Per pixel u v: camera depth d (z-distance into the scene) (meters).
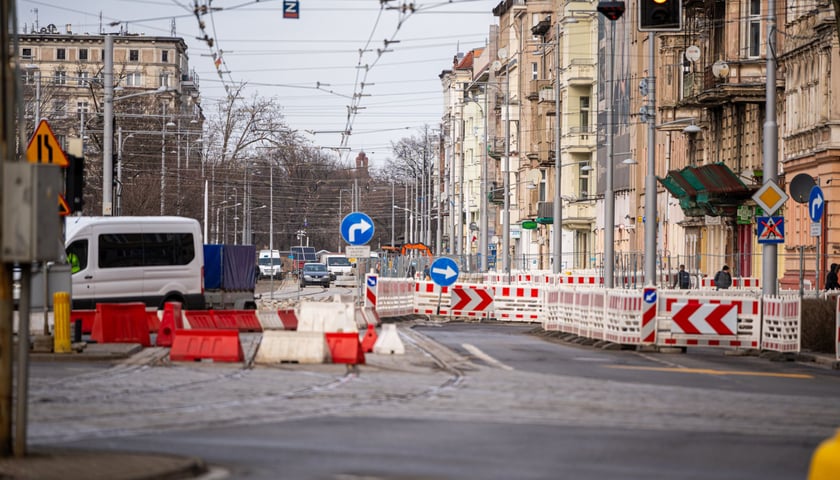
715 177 113.88
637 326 64.44
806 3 100.50
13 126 26.47
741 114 119.69
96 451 26.81
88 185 178.75
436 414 35.09
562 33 186.00
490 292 96.88
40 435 29.89
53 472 23.28
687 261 137.75
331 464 25.83
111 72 97.94
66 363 49.94
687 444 30.09
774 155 66.12
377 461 26.30
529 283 112.38
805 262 99.62
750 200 114.50
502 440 29.92
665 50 141.00
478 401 38.66
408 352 58.53
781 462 27.53
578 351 63.47
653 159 89.25
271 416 34.28
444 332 80.75
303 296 155.62
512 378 46.69
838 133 93.62
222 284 91.56
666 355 62.31
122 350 53.25
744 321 63.06
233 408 35.94
